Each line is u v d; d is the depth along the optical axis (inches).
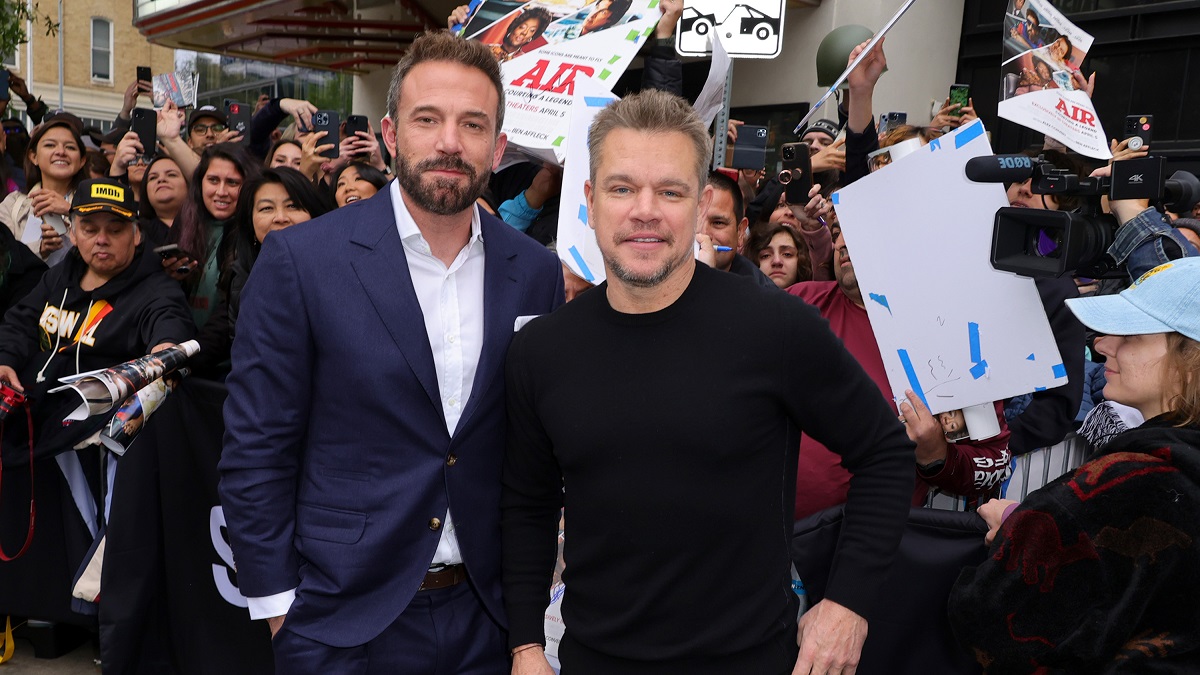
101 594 116.7
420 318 77.3
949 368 89.0
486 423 80.1
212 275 149.5
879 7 268.5
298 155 189.2
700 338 68.5
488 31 121.7
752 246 144.1
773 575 69.3
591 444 68.7
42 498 135.3
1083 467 72.9
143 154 198.1
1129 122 145.7
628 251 66.5
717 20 125.6
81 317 131.8
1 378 125.8
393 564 77.7
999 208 82.9
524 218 142.5
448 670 81.7
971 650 76.4
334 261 76.7
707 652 67.4
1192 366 70.7
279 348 76.0
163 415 116.8
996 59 287.0
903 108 282.2
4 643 144.4
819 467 99.1
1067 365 101.7
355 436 77.2
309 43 445.7
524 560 78.1
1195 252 98.9
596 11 120.6
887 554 70.0
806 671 68.5
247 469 75.8
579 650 72.1
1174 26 254.4
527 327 75.2
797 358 67.9
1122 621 68.8
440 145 73.5
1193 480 67.9
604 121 67.9
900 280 90.4
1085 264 82.5
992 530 84.2
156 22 431.5
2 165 205.8
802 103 286.4
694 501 66.9
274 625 78.5
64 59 1048.2
